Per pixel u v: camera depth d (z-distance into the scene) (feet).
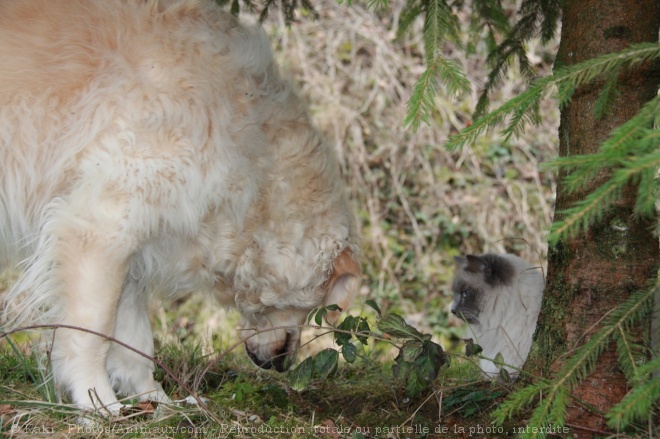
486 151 37.01
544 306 12.28
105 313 12.64
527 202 35.83
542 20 16.51
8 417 11.93
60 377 12.80
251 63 13.80
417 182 36.32
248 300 15.23
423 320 33.22
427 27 11.20
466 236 35.32
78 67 12.51
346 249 15.08
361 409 13.65
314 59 38.11
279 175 14.20
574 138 11.81
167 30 12.91
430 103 10.69
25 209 13.24
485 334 16.51
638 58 9.36
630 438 10.62
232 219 13.97
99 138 12.41
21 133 12.60
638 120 8.04
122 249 12.57
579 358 9.95
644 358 10.56
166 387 15.48
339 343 12.37
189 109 12.67
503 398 12.36
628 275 11.29
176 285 14.88
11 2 12.65
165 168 12.54
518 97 9.59
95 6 12.81
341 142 36.09
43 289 12.78
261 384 15.38
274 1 17.38
